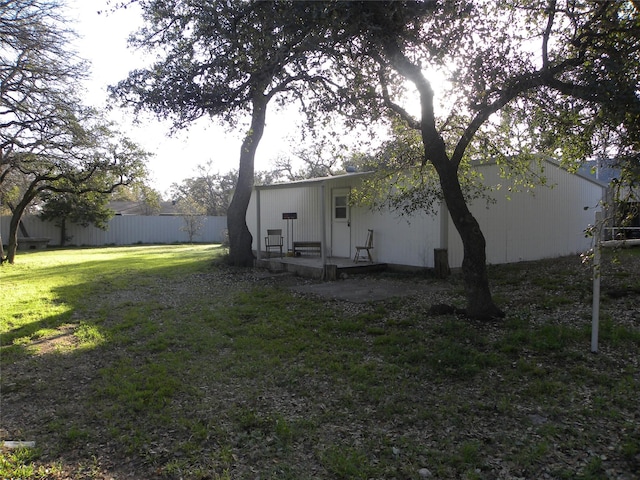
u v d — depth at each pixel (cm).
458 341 552
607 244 461
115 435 364
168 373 497
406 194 877
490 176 1123
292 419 383
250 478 300
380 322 670
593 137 526
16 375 507
